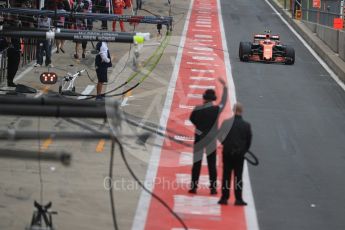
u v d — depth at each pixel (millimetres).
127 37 58062
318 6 155750
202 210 54750
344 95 102562
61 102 36750
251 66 118750
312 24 157625
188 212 54125
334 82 111250
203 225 51719
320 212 56594
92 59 111375
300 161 70188
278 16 185000
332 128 83750
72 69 103312
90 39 57656
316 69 121438
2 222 50562
